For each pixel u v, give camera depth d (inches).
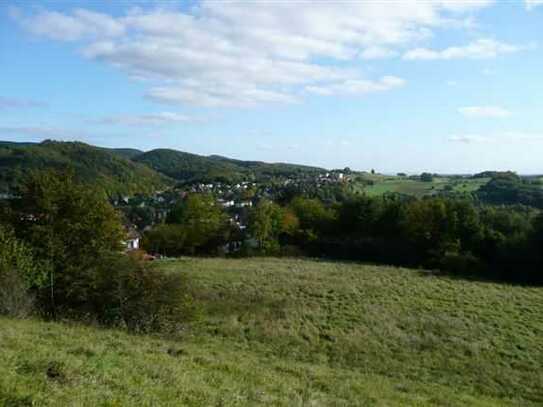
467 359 921.5
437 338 1044.5
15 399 273.7
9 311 754.8
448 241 2490.2
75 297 882.1
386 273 2058.3
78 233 964.6
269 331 1030.4
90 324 810.8
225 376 498.0
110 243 1005.8
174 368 463.8
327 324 1119.6
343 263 2481.5
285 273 1935.3
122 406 302.5
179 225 3065.9
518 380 831.7
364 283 1728.6
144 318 860.0
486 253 2390.5
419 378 818.2
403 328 1125.1
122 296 865.5
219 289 1493.6
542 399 760.3
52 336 565.6
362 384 651.5
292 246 2992.1
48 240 921.5
